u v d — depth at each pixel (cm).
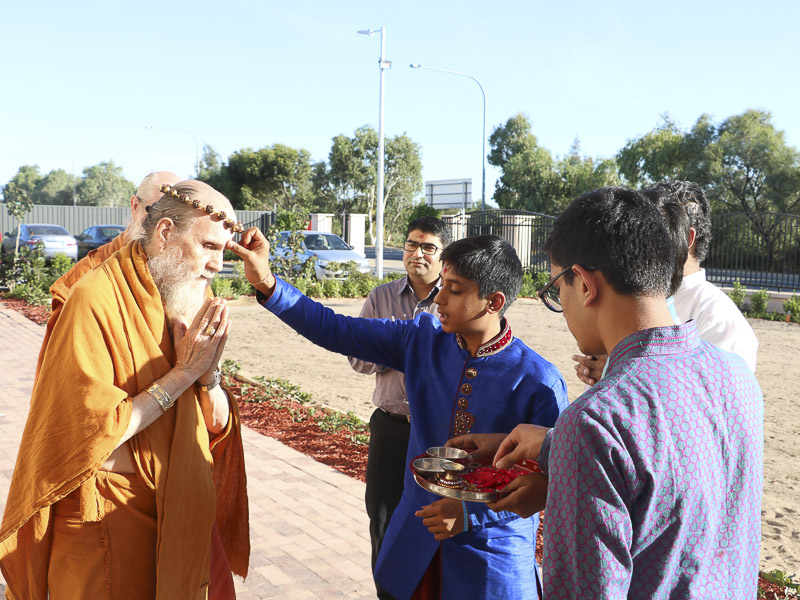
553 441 125
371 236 6347
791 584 363
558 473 122
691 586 122
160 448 212
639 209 135
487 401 217
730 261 2361
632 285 131
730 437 129
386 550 233
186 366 212
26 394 739
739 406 131
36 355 968
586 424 118
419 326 244
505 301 219
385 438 318
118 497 206
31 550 207
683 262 196
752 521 134
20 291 1661
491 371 219
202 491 221
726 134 3641
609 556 115
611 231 132
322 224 3216
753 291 1883
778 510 482
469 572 211
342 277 1977
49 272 1822
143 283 213
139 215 272
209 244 217
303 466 544
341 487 500
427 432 230
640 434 118
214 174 6016
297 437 625
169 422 215
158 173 276
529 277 2144
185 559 217
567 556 120
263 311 1576
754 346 228
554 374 218
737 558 130
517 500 153
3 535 199
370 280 1998
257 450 581
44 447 196
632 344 130
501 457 162
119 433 195
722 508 129
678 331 131
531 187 5206
